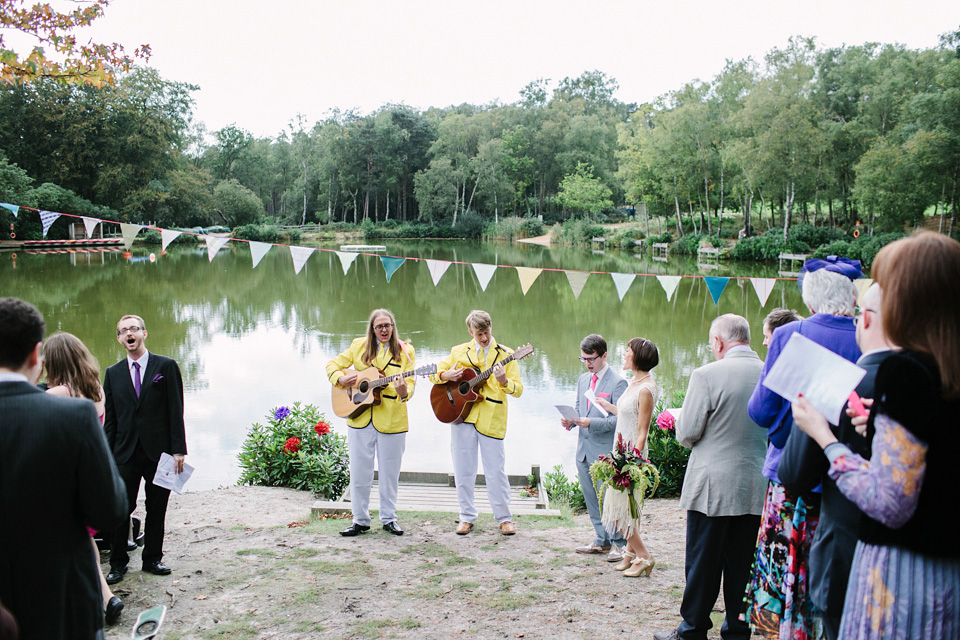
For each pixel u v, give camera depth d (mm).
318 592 4078
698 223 55656
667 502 6609
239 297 25812
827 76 43844
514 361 5555
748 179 40469
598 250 54781
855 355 2723
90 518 2256
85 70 5801
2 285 27625
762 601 2990
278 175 84625
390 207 83062
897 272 1908
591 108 91250
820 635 2676
